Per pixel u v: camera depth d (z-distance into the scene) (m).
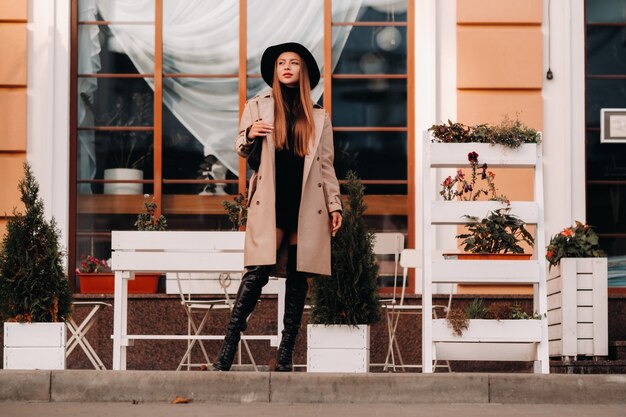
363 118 10.36
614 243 10.36
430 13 10.36
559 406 6.43
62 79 10.27
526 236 7.54
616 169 10.40
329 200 6.97
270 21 10.52
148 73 10.45
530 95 10.31
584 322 8.70
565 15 10.35
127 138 10.40
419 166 10.27
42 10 10.28
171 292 9.57
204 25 10.52
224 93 10.48
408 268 10.11
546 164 10.24
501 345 7.40
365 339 7.27
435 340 7.33
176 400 6.44
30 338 7.40
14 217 7.51
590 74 10.46
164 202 10.36
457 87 10.32
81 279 9.91
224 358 6.80
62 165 10.20
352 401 6.51
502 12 10.34
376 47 10.43
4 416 5.90
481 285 9.92
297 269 6.77
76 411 6.07
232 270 7.57
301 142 6.90
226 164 10.41
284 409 6.17
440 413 6.04
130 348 9.57
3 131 10.19
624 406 6.45
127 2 10.49
